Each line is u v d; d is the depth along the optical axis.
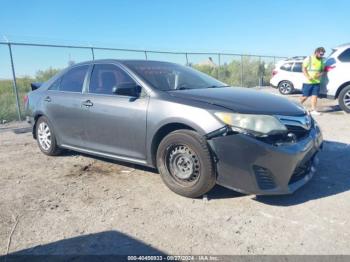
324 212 3.66
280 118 3.77
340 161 5.33
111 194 4.27
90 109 4.96
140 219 3.61
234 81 20.50
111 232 3.36
